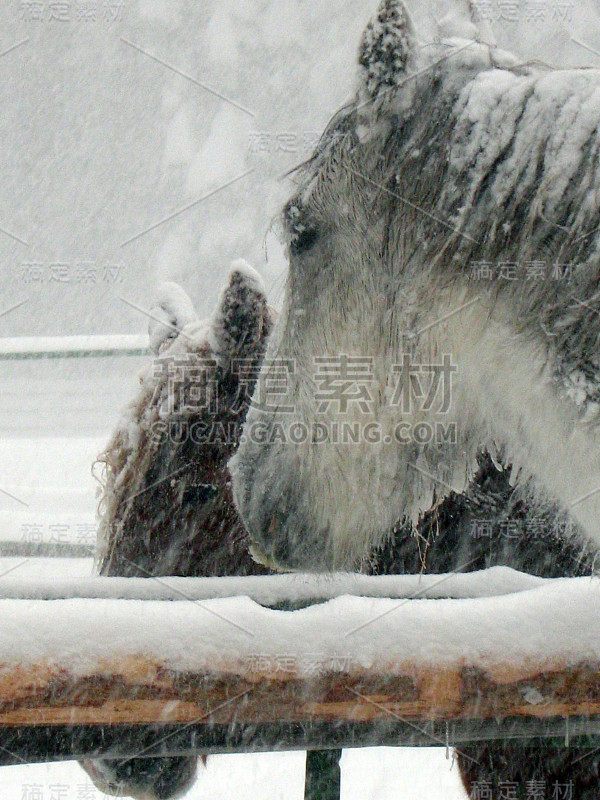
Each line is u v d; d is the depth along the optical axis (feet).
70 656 12.05
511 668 12.51
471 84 17.65
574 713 12.66
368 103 17.89
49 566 25.16
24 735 12.65
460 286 17.11
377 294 17.83
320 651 12.48
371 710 12.55
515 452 17.46
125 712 12.20
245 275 22.35
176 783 21.49
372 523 18.21
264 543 18.98
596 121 16.53
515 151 16.94
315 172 18.60
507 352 16.74
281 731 12.89
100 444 34.76
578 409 16.11
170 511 23.29
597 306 16.02
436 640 12.65
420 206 17.53
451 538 20.77
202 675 12.23
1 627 12.21
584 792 20.49
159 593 16.02
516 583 16.19
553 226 16.43
